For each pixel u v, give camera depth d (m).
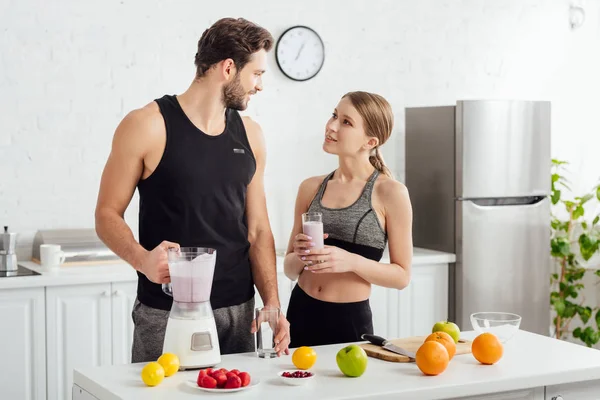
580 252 5.21
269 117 4.73
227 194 2.57
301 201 2.99
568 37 5.52
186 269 2.21
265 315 2.38
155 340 2.55
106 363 3.95
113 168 2.48
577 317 5.40
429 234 4.84
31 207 4.29
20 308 3.78
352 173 2.88
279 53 4.71
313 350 2.43
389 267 2.76
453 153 4.65
